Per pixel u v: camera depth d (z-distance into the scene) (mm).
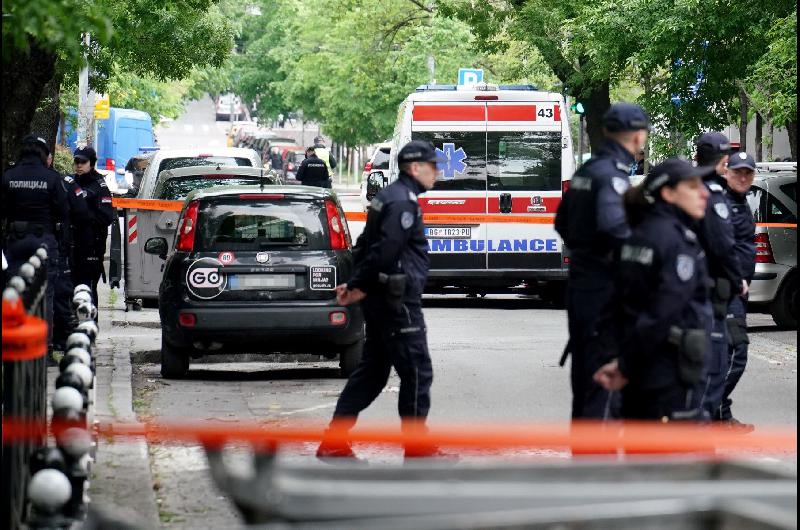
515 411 21453
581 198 14852
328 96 120438
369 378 17125
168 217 36188
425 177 16797
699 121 47062
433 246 39719
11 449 10805
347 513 7129
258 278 24266
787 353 29328
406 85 101688
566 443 11125
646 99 47938
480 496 7387
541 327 34656
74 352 14578
